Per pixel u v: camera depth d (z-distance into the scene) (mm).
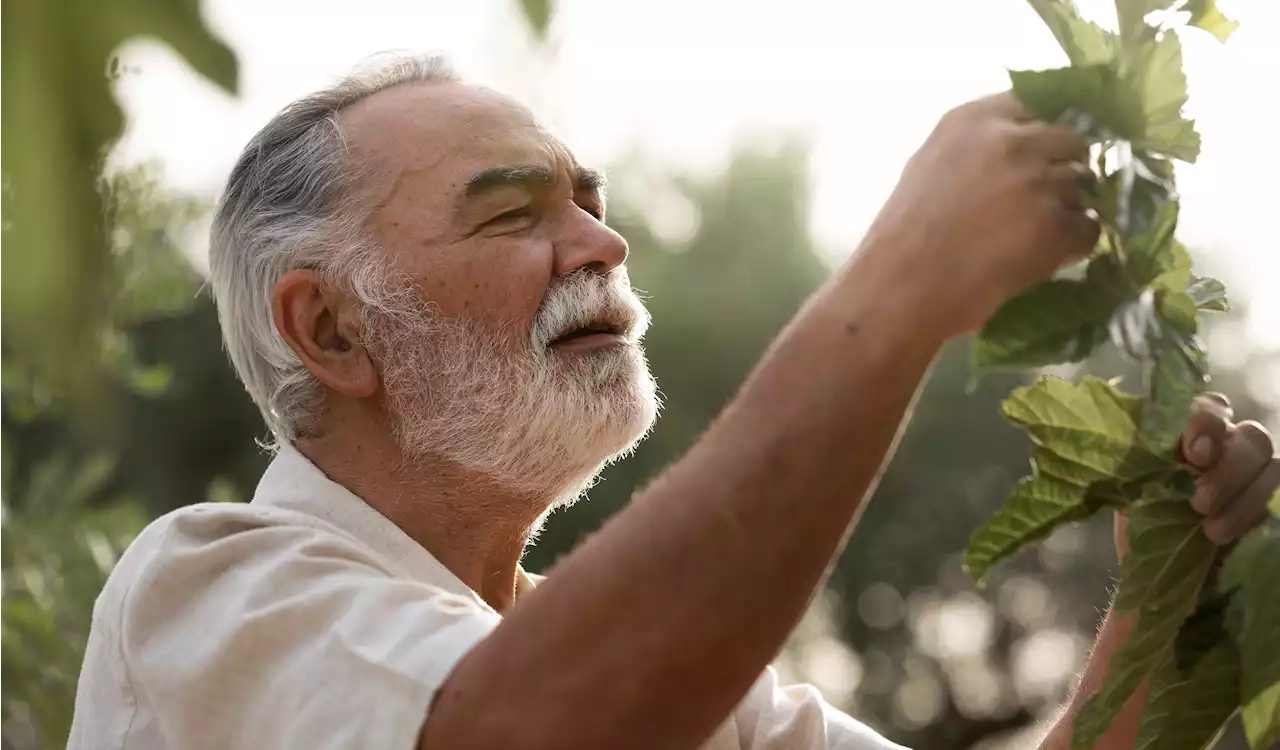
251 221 1814
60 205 368
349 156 1773
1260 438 1073
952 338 1014
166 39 401
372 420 1748
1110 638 1561
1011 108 1018
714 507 1021
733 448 1033
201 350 11266
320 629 1258
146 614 1356
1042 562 13078
